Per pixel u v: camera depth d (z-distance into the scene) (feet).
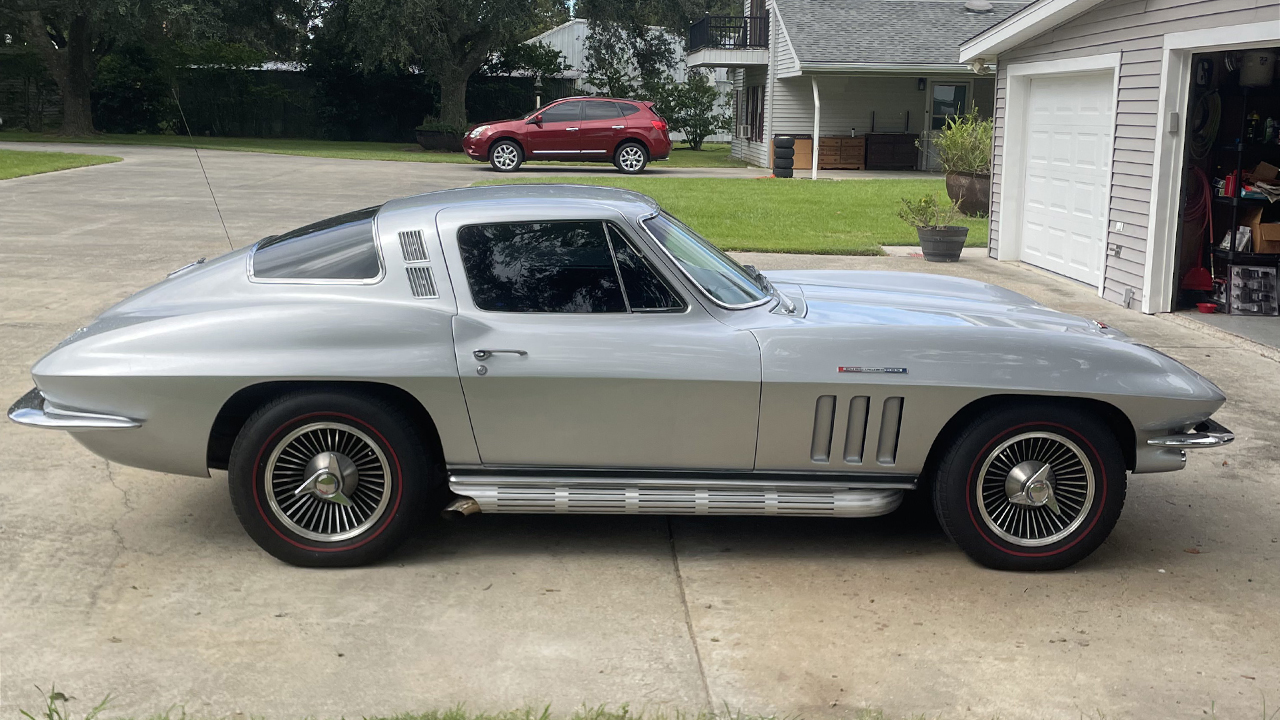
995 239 42.80
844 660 10.96
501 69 129.70
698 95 128.47
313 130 127.65
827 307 14.17
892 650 11.20
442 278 12.88
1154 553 14.05
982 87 96.73
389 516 12.89
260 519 12.75
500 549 13.79
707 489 13.16
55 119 120.06
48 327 25.12
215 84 123.54
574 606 12.12
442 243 12.99
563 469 13.08
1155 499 16.19
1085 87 35.78
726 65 100.58
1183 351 26.03
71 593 12.17
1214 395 13.02
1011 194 41.70
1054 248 38.73
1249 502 16.06
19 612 11.66
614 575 13.01
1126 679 10.69
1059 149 38.09
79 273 32.32
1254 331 27.86
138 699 9.94
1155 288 30.68
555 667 10.72
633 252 12.98
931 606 12.29
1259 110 29.22
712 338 12.73
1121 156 32.48
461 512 12.97
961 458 12.90
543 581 12.80
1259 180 29.55
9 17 105.29
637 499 13.01
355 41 106.73
